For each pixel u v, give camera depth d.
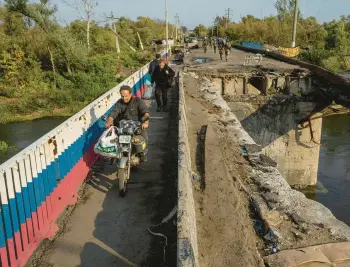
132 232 4.48
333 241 4.09
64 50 33.66
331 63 31.69
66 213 4.92
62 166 5.00
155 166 6.61
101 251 4.09
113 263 3.88
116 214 4.91
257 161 6.68
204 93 14.26
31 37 35.16
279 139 20.08
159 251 4.09
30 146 4.09
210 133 7.95
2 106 27.62
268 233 4.27
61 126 5.00
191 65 23.97
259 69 20.64
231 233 4.13
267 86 19.58
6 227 3.57
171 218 4.75
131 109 5.79
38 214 4.19
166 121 10.17
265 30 62.59
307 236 4.18
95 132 6.83
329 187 19.36
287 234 4.23
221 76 20.11
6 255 3.57
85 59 33.84
